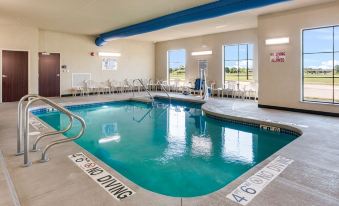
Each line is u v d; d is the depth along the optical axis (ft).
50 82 34.96
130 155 14.34
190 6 21.26
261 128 19.12
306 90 65.00
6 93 30.12
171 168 12.48
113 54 41.19
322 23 20.93
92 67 39.14
